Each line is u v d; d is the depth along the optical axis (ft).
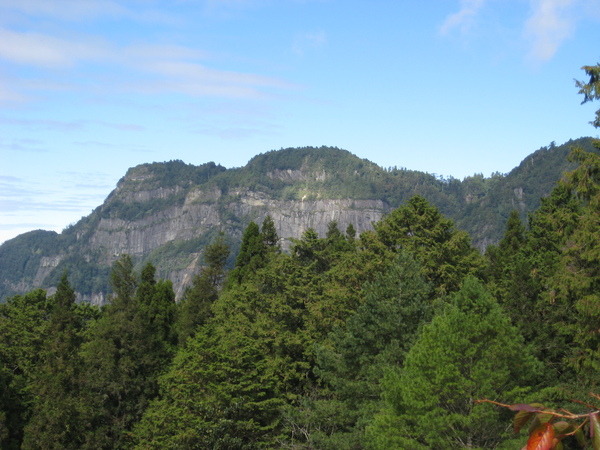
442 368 78.13
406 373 87.30
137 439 150.92
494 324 82.58
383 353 107.55
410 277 118.62
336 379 112.88
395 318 111.14
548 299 93.61
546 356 105.40
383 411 89.56
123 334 166.91
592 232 85.05
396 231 165.89
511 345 80.64
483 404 76.18
